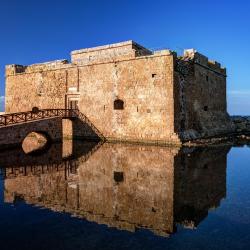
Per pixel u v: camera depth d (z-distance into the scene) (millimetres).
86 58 37469
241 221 9711
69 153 24344
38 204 11547
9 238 8586
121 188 13555
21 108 42625
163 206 11094
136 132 31875
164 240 8344
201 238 8477
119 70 33281
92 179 15336
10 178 15820
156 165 18562
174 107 29750
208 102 38000
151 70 31000
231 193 12773
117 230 9008
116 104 33750
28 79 41812
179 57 33531
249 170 17422
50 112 36219
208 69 38156
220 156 22141
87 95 35875
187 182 14555
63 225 9477
